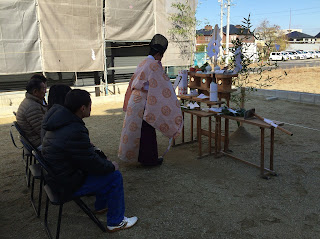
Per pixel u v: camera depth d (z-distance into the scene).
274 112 7.71
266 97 9.78
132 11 9.77
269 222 2.82
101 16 9.27
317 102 8.56
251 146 5.06
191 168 4.22
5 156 4.89
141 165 4.39
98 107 9.08
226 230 2.71
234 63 5.21
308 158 4.45
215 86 4.45
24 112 3.43
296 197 3.29
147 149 4.14
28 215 3.07
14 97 9.29
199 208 3.12
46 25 8.49
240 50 5.16
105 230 2.72
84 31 9.08
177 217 2.96
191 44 11.40
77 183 2.40
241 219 2.88
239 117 4.04
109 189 2.61
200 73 4.93
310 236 2.59
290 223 2.80
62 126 2.31
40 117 3.47
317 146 4.97
